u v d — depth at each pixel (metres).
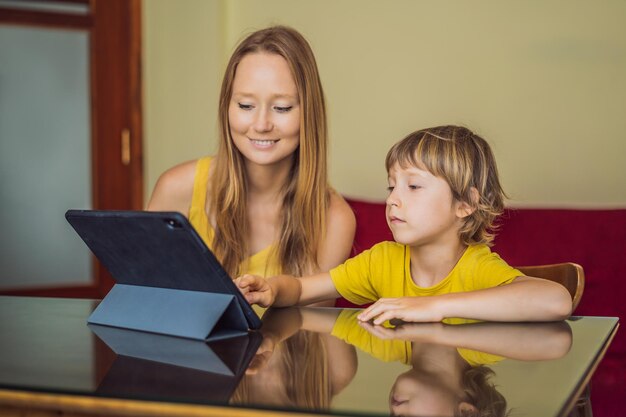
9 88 4.04
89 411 0.78
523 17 2.98
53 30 4.07
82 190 4.15
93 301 1.40
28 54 4.05
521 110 3.00
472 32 3.06
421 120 3.18
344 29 3.31
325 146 1.86
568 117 2.93
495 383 0.82
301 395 0.77
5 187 4.06
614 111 2.87
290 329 1.15
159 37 3.99
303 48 1.79
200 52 3.76
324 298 1.63
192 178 2.01
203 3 3.72
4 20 4.01
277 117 1.76
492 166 1.63
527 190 3.00
